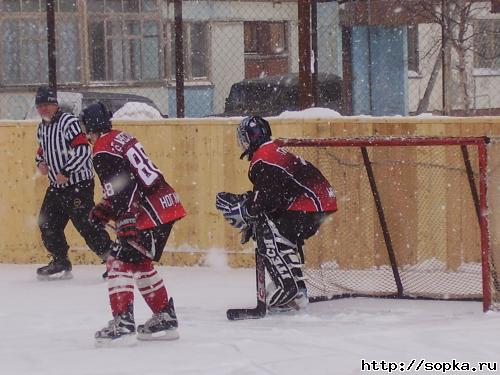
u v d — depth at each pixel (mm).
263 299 18672
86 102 43781
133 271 16391
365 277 22250
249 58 68875
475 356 14883
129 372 14289
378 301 20391
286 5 68875
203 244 24953
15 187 25828
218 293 21688
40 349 16031
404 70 60062
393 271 20656
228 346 15797
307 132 24047
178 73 27625
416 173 22844
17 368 14703
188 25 66375
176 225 25094
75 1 62406
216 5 66875
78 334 17359
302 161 18859
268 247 18672
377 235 22547
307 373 14078
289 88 46844
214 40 67000
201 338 16609
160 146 25016
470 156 22734
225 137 24719
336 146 19438
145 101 45688
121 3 63750
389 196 22688
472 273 22766
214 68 66875
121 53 63969
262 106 47219
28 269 25266
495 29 67375
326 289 21125
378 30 59219
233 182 24719
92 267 25391
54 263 23703
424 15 52531
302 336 16500
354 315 18844
